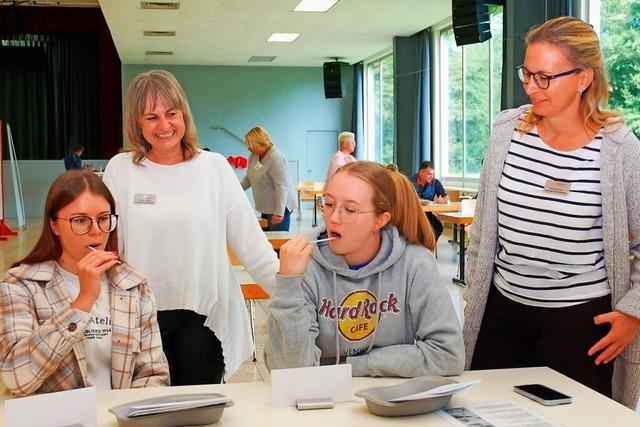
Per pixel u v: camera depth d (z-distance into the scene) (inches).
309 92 630.5
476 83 414.9
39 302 65.2
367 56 576.4
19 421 50.1
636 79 240.8
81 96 622.5
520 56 284.5
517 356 76.2
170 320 81.5
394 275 67.1
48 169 576.4
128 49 530.3
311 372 57.6
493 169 75.4
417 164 473.1
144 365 68.8
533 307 73.3
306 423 52.9
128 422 50.6
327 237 68.4
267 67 623.8
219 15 402.3
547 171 71.7
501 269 75.8
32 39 610.2
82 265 60.8
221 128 621.0
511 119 75.9
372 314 66.9
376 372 64.1
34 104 620.7
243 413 55.2
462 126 436.8
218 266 83.9
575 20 69.7
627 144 69.2
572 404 57.0
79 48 617.0
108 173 82.3
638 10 238.8
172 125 79.4
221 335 84.7
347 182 64.9
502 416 54.1
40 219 557.6
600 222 70.5
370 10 394.9
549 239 71.2
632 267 71.4
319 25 437.7
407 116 484.7
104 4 373.4
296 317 62.2
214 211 83.4
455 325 65.8
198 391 60.8
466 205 277.9
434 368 63.9
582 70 68.1
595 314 71.3
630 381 74.2
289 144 631.8
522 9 283.6
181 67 612.4
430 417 54.1
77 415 51.9
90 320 66.0
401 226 68.4
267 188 230.8
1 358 62.0
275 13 398.0
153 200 80.9
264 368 158.6
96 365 67.2
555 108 69.2
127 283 68.9
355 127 619.8
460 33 282.0
